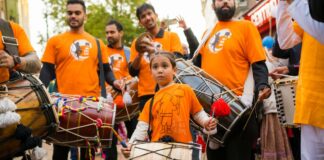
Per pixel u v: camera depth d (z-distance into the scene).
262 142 4.57
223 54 4.16
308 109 3.03
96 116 4.30
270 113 4.55
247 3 15.98
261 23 11.35
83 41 5.16
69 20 5.16
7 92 3.56
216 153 4.23
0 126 3.21
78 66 5.06
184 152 3.21
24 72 3.95
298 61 4.77
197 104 3.70
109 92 5.74
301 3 2.75
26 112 3.62
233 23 4.25
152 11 5.44
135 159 3.26
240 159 3.96
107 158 6.06
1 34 3.86
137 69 5.29
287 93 3.84
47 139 4.30
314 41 3.02
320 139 3.04
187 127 3.56
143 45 4.74
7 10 20.14
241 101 3.91
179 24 5.30
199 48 4.41
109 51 7.05
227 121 3.80
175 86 3.68
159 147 3.25
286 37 3.46
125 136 7.25
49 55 5.09
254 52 4.05
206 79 3.99
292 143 4.90
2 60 3.60
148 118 3.68
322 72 2.99
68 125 4.22
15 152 3.49
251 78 4.12
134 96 5.77
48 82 5.01
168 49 5.44
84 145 4.37
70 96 4.40
